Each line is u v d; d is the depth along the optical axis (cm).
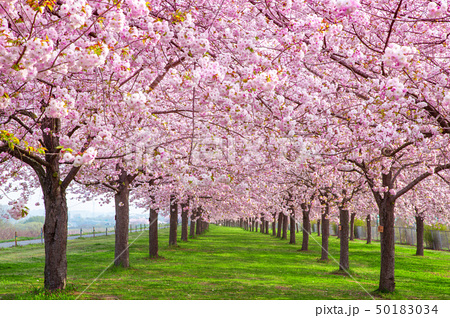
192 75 573
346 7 519
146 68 713
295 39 638
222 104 661
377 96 643
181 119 1245
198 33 696
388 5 750
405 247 3931
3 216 637
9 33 423
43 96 783
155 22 563
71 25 456
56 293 1059
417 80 670
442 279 1764
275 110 713
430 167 967
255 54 614
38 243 3622
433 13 562
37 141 1021
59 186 1101
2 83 651
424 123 732
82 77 812
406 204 2428
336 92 824
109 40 515
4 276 1535
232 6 738
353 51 797
